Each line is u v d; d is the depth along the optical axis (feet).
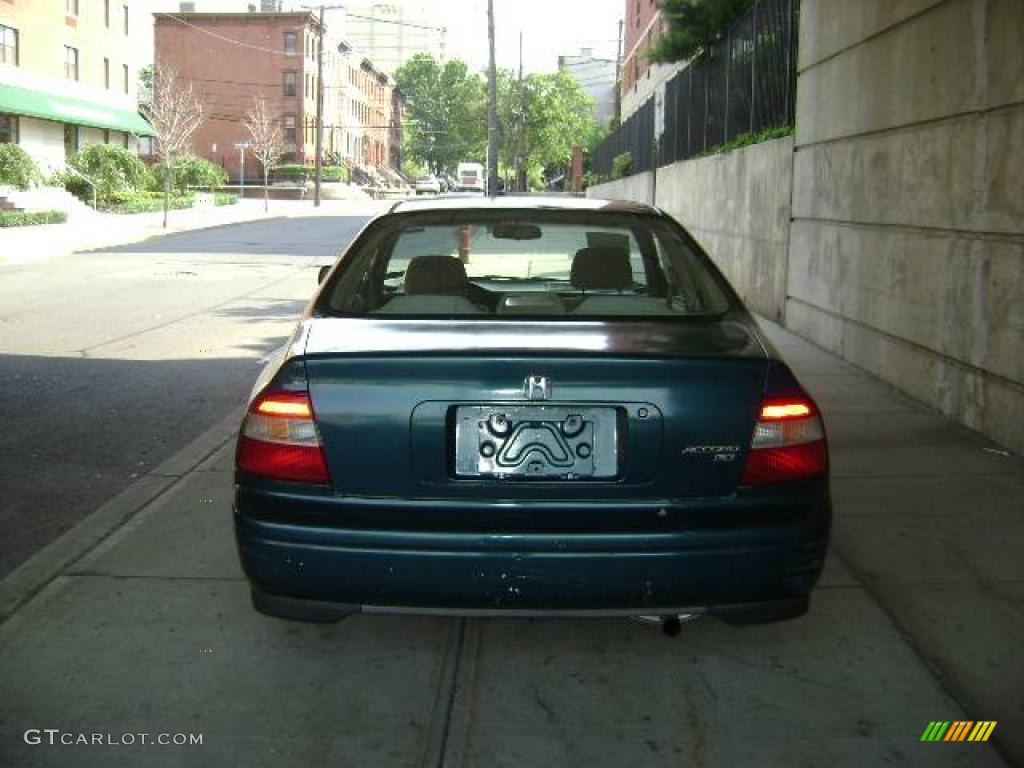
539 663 12.32
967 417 23.26
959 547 15.94
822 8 34.45
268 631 13.07
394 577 10.41
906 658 12.44
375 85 349.82
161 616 13.48
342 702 11.41
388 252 14.96
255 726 10.92
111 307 47.52
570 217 15.01
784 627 13.25
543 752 10.46
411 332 11.49
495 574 10.34
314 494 10.53
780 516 10.63
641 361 10.53
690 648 12.70
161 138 155.02
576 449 10.48
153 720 11.00
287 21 245.86
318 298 13.14
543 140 259.80
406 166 430.61
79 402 27.02
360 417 10.48
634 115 100.99
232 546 16.02
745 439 10.58
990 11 21.98
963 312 23.44
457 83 427.33
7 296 51.44
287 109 248.93
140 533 16.62
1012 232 21.08
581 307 13.58
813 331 35.55
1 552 16.14
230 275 64.18
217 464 20.76
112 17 164.96
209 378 30.45
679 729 10.89
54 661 12.25
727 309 13.14
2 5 132.46
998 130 21.66
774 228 41.29
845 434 22.72
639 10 136.36
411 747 10.55
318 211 167.22
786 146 39.42
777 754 10.43
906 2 26.68
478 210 15.01
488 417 10.48
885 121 28.43
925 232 25.66
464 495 10.41
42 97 140.67
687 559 10.38
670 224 14.92
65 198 126.93
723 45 54.90
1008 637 13.00
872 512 17.49
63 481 19.93
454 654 12.54
